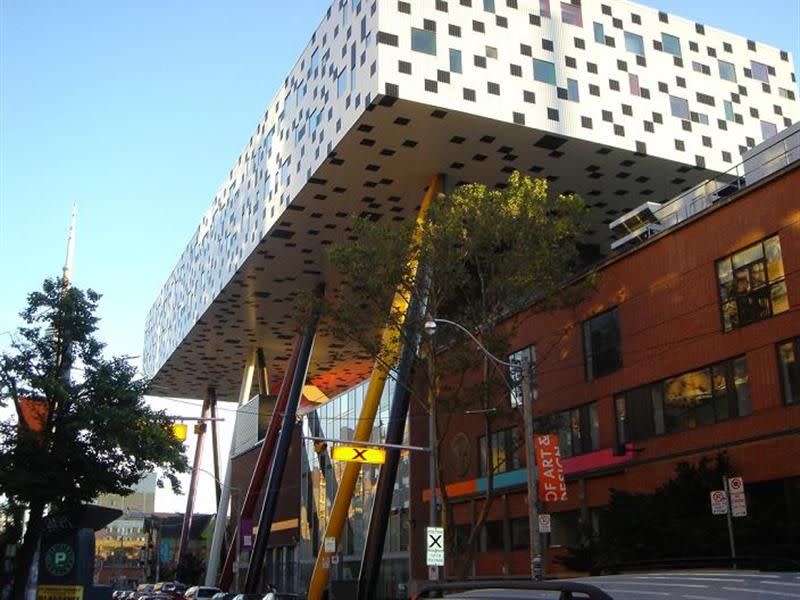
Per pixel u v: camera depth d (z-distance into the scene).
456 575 28.91
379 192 54.94
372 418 52.81
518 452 38.75
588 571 27.00
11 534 27.58
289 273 69.75
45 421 27.00
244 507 74.25
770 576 4.77
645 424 31.95
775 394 26.55
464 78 46.34
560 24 50.81
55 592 26.70
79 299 27.67
